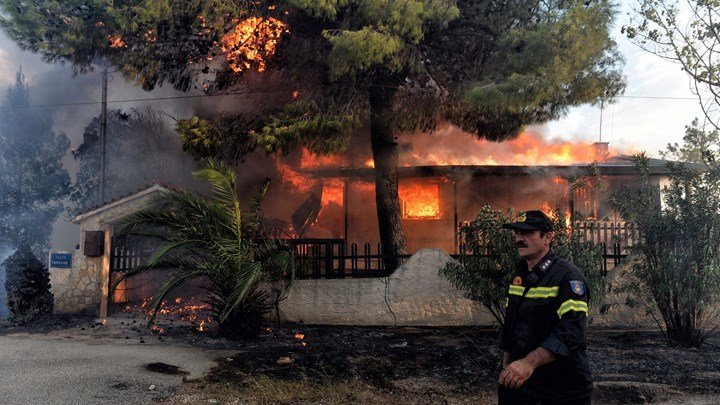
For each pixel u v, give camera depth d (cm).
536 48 961
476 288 731
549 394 281
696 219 721
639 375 613
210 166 853
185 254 917
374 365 654
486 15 1077
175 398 525
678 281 737
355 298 928
